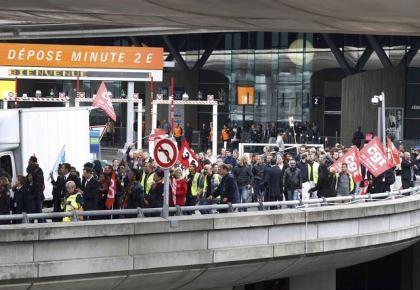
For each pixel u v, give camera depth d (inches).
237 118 4845.0
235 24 1911.9
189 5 1606.8
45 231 1454.2
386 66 4335.6
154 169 1945.1
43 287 1477.6
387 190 2253.9
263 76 4795.8
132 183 1722.4
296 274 1946.4
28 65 3459.6
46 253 1460.4
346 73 4566.9
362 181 2276.1
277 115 4761.3
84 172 1768.0
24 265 1439.5
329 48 4655.5
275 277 1904.5
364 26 1866.4
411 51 4271.7
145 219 1563.7
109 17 1824.6
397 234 2001.7
